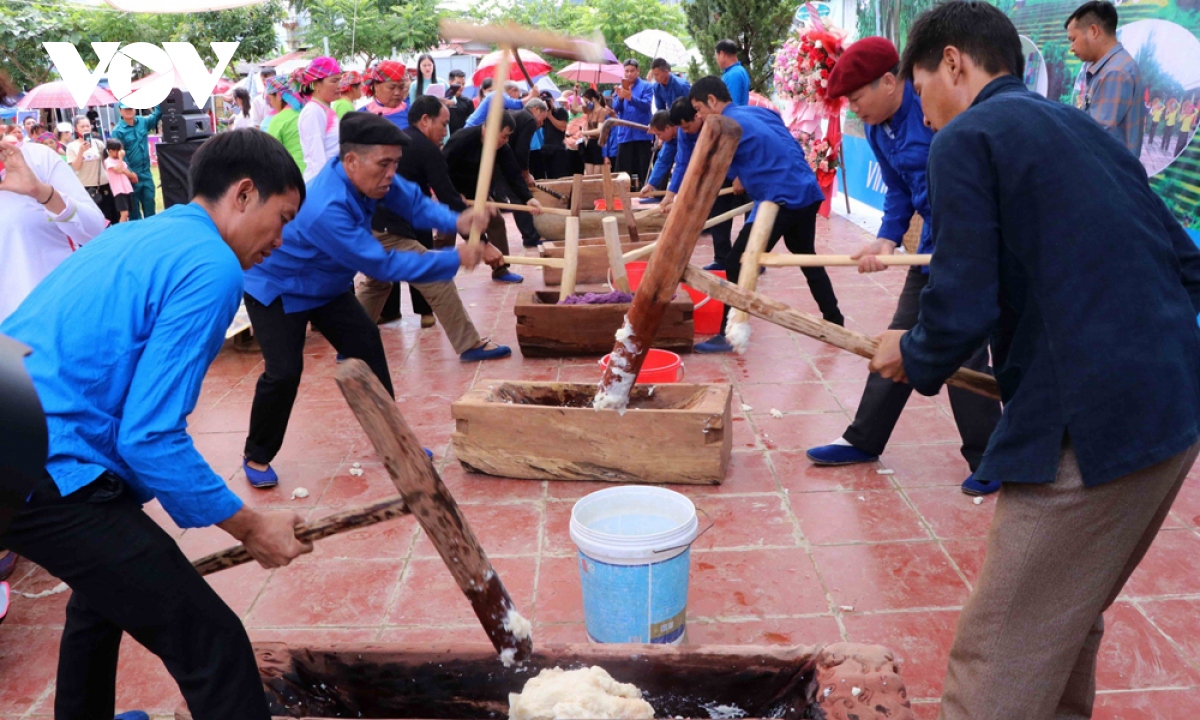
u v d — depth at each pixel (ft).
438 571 12.01
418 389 19.38
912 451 15.11
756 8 50.29
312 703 7.86
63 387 6.29
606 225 20.71
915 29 7.15
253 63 101.65
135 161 45.80
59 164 12.39
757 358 20.39
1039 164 6.07
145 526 6.63
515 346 22.31
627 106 44.78
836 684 6.99
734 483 14.14
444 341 22.97
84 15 90.84
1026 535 6.22
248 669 6.95
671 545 8.95
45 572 12.41
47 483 6.19
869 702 6.83
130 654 10.30
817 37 24.79
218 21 98.02
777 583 11.30
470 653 7.66
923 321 6.39
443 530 6.56
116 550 6.40
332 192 12.83
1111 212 6.05
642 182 45.34
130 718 8.92
